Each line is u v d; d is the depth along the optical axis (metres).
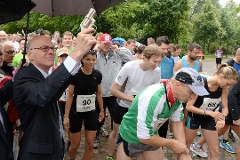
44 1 1.95
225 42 44.97
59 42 6.27
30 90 1.64
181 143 2.31
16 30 14.32
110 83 4.58
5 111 1.97
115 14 11.74
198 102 3.35
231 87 3.72
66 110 3.34
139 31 17.72
